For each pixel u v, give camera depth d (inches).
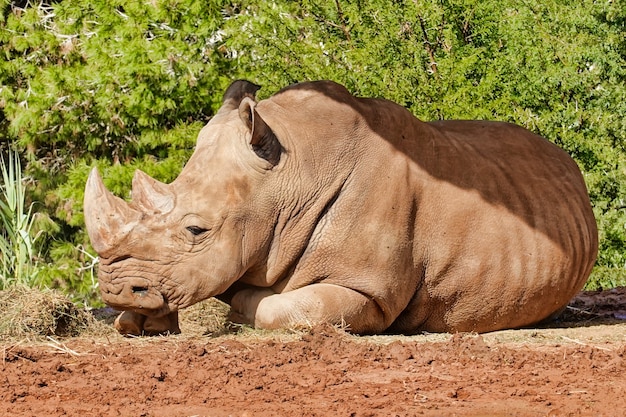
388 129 1318.9
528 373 1056.8
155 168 2620.6
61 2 2824.8
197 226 1241.4
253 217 1263.5
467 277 1333.7
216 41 2687.0
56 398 970.1
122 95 2652.6
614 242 2341.3
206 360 1098.7
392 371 1066.1
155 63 2591.0
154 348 1181.1
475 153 1381.6
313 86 1327.5
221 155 1266.0
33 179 2947.8
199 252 1245.7
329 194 1282.0
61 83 2706.7
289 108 1307.8
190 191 1250.6
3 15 2925.7
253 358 1111.6
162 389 995.9
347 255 1282.0
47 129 2837.1
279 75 2349.9
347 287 1284.4
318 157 1283.2
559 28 2477.9
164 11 2630.4
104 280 1247.5
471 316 1353.3
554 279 1380.4
